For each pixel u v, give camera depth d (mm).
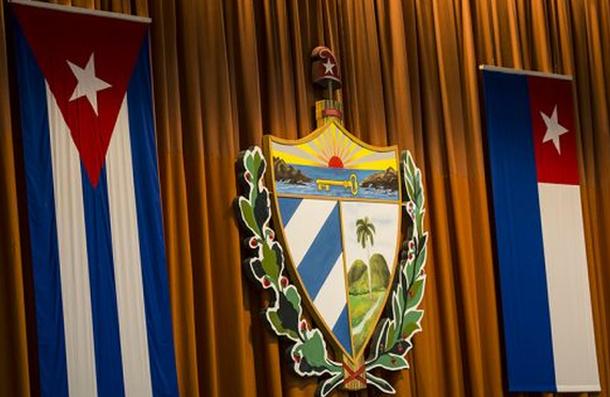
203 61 7000
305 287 7043
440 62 8109
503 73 8391
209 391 6617
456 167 8016
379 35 7918
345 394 7137
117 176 6426
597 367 8367
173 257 6621
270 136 7086
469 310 7816
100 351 6152
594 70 9023
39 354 5965
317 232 7172
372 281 7348
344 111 7645
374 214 7457
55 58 6340
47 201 6160
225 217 6879
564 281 8344
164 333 6391
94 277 6223
